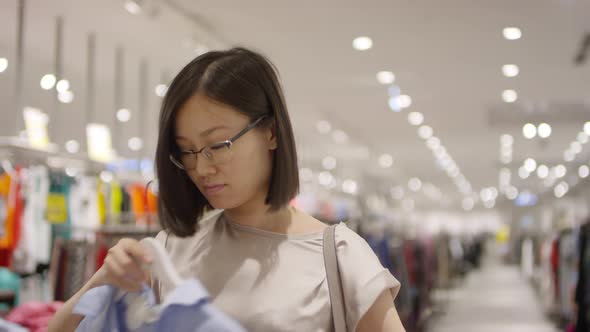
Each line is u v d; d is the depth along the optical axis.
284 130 1.18
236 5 5.80
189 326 0.96
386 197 24.47
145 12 5.58
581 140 14.33
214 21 6.29
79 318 1.12
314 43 7.02
